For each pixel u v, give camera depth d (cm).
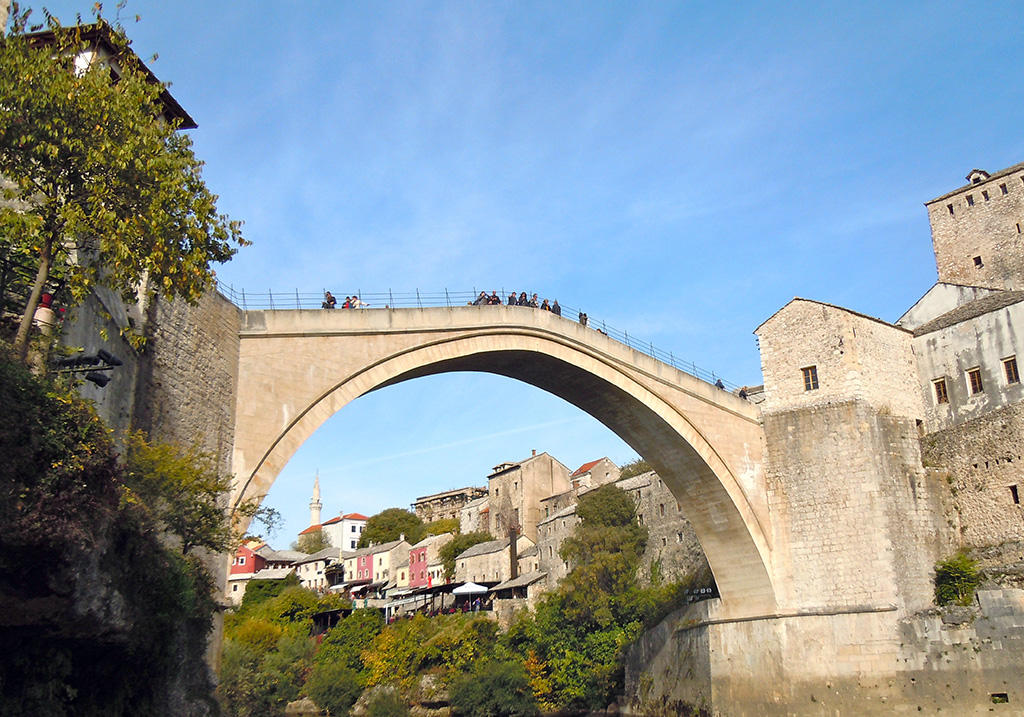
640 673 5238
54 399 1517
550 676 5984
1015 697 3269
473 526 11612
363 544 13350
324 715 6631
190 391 2475
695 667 4400
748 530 4041
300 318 2928
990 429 3941
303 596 8288
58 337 1753
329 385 2938
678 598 5244
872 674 3641
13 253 1766
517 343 3538
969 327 4116
